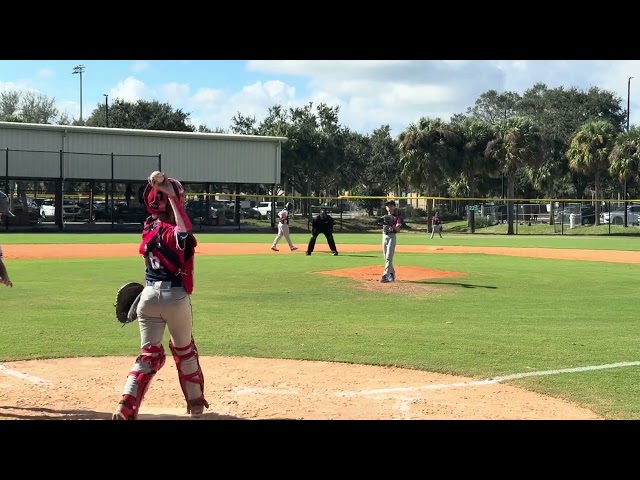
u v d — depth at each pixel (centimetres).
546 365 895
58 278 1844
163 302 607
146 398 734
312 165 7381
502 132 6038
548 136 7688
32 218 4878
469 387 786
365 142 8762
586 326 1199
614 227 5859
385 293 1612
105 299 1468
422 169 5931
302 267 2202
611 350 991
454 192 7794
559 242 4241
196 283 1772
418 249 3353
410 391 766
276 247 3231
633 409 702
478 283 1823
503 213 6800
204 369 868
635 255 3034
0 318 1228
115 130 5056
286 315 1297
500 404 718
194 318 1257
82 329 1130
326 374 846
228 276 1928
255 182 5616
